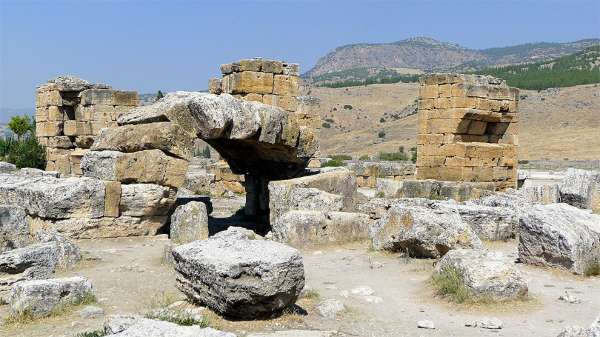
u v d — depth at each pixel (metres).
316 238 16.39
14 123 48.28
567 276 12.76
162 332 6.88
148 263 14.25
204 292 9.54
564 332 8.13
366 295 11.46
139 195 17.56
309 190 17.91
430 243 14.16
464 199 23.73
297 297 9.76
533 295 11.23
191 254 9.87
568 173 23.45
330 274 13.31
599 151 84.88
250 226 20.83
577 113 120.44
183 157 18.03
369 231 17.20
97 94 30.33
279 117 18.98
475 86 25.45
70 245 13.91
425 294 11.49
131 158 17.72
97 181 17.14
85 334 8.45
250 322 9.25
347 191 19.75
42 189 16.47
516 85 155.62
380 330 9.40
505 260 11.27
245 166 22.27
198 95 18.06
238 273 9.12
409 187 24.80
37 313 9.88
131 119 18.95
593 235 13.34
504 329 9.44
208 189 30.22
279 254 9.55
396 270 13.56
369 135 142.88
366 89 197.75
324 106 181.38
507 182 26.80
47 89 33.09
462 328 9.52
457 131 25.45
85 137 30.59
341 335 8.95
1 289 11.55
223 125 17.53
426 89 26.22
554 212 13.93
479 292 10.79
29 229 15.81
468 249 12.45
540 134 110.69
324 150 133.38
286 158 20.34
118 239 17.19
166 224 18.72
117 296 11.27
